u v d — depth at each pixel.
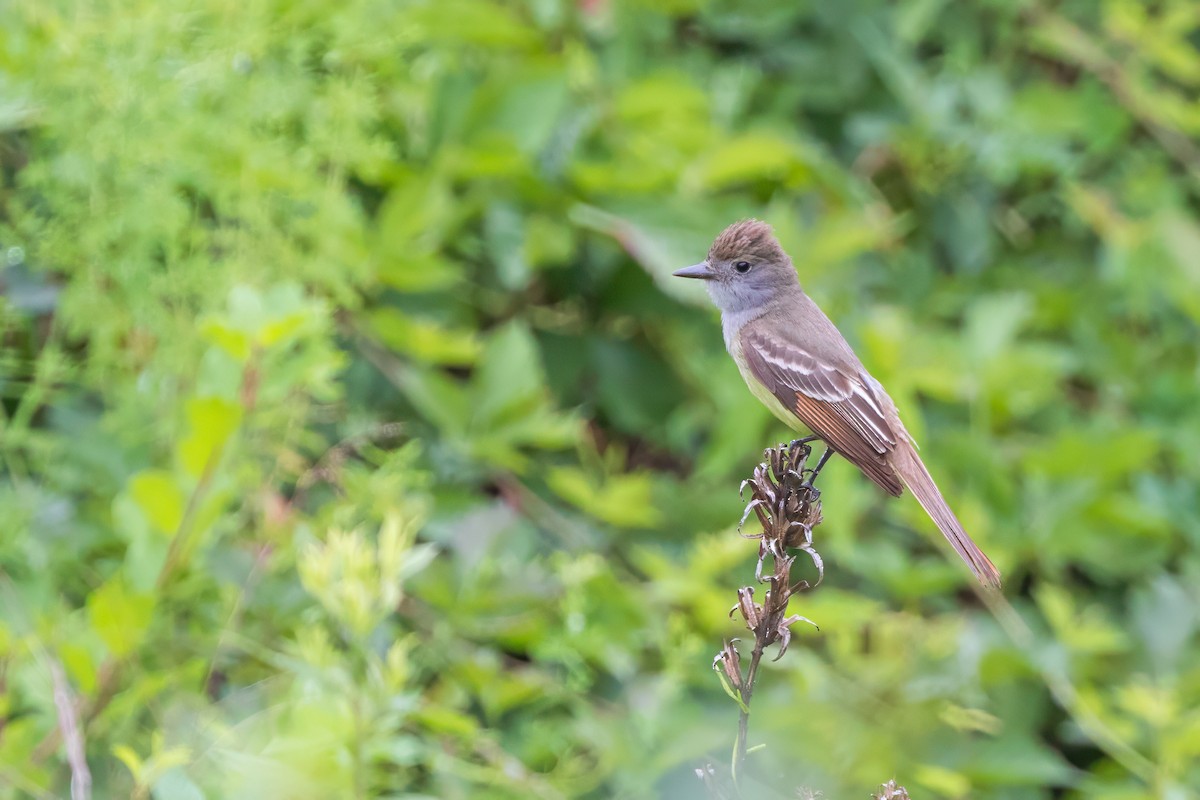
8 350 9.53
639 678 9.80
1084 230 13.69
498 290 11.48
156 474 8.38
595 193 11.09
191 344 9.41
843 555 10.81
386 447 10.63
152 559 8.65
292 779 7.64
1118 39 13.54
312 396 10.31
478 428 10.41
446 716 8.45
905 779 9.86
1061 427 12.60
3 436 9.30
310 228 9.72
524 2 11.92
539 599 9.64
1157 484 11.94
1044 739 11.38
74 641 8.69
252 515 9.80
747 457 11.31
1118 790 10.29
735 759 6.50
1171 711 10.10
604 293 11.59
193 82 9.34
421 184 10.26
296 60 9.80
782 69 13.05
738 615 9.74
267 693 8.96
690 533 10.89
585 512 10.76
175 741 8.48
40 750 8.35
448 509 10.13
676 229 11.12
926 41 13.98
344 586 7.42
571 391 11.72
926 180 13.02
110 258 9.33
